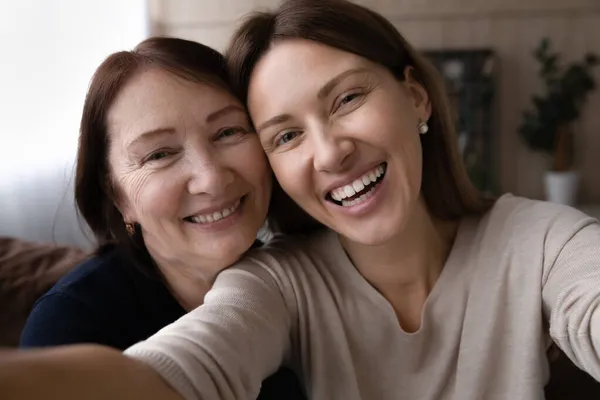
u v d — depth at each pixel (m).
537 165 3.46
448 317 0.86
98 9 3.01
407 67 0.87
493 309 0.84
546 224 0.84
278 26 0.79
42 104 2.97
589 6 3.29
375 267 0.88
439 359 0.85
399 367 0.87
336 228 0.83
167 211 0.83
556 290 0.77
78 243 2.88
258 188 0.87
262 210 0.89
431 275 0.90
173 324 0.68
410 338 0.86
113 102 0.83
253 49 0.81
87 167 0.92
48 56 2.96
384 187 0.79
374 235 0.79
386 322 0.87
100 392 0.46
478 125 3.34
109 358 0.50
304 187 0.80
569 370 1.03
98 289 0.94
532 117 3.26
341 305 0.88
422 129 0.90
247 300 0.76
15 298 1.26
